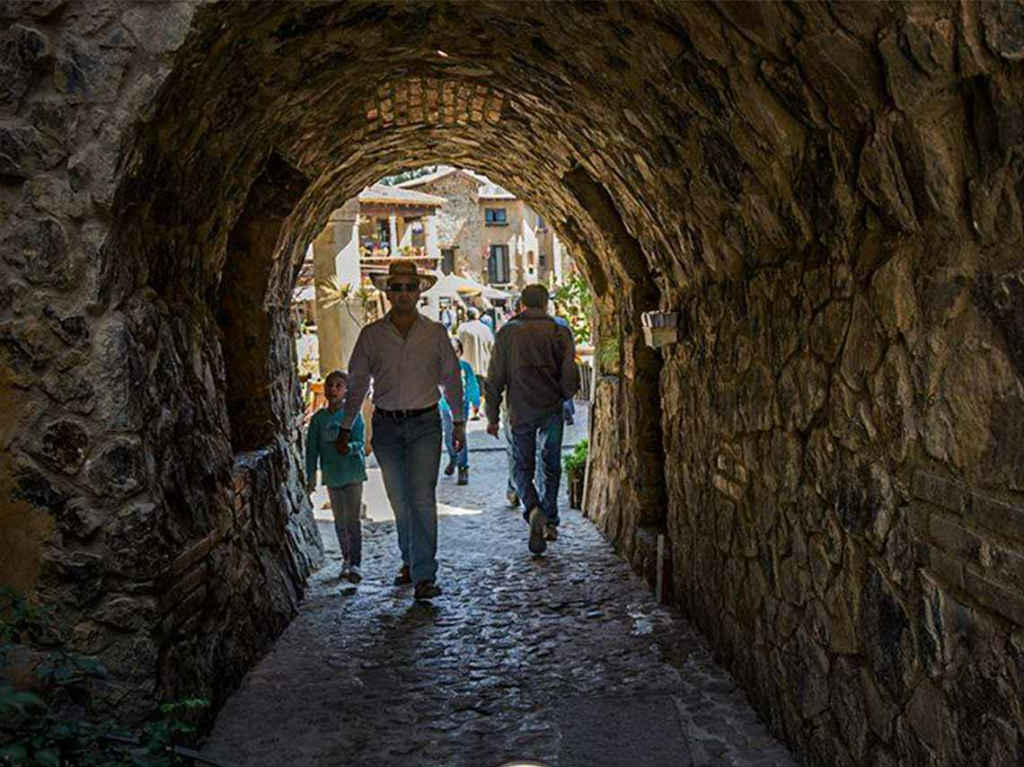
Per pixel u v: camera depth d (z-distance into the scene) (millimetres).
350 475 6273
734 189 3582
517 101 5418
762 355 3764
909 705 2572
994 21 1839
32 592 3273
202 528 3859
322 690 4355
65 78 3135
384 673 4582
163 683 3373
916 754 2537
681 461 5184
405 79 5352
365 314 12477
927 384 2389
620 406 6840
